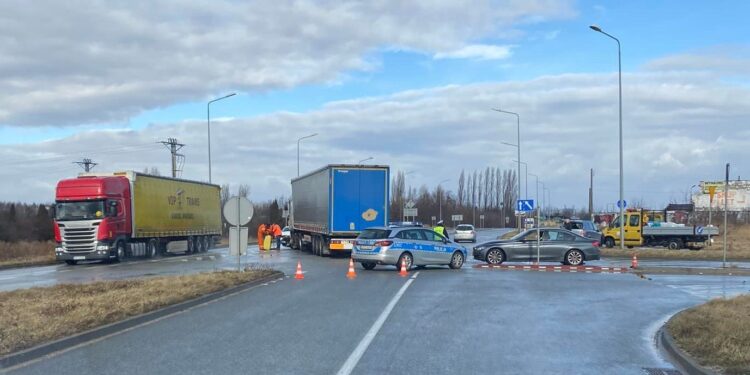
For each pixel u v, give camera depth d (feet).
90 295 44.68
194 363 26.07
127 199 100.32
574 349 29.32
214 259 103.50
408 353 27.91
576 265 79.97
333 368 25.08
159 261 100.22
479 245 83.76
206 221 134.72
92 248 93.45
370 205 96.73
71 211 94.12
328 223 96.32
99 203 94.27
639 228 126.72
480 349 28.96
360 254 73.87
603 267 75.92
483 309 41.81
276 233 132.57
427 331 33.40
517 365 25.94
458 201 398.62
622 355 28.17
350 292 51.13
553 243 81.15
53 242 138.41
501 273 70.23
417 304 43.96
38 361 26.68
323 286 55.88
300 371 24.61
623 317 39.29
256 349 28.76
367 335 32.09
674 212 141.90
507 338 31.76
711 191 83.92
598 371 25.16
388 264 72.74
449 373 24.40
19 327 31.81
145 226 105.50
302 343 30.07
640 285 58.49
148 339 31.37
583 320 37.88
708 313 35.99
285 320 36.94
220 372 24.53
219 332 33.17
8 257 116.37
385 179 97.14
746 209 227.61
